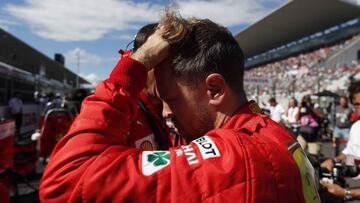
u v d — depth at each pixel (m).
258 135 0.94
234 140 0.87
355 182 2.71
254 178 0.82
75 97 9.27
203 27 1.00
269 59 38.03
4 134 3.92
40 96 17.39
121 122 0.94
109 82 0.98
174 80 1.00
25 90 15.46
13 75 13.55
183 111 1.02
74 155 0.86
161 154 0.89
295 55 33.53
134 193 0.81
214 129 0.98
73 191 0.82
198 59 0.97
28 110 14.34
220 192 0.80
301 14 26.44
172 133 1.40
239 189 0.80
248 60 43.53
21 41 19.83
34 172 6.12
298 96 18.84
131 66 0.98
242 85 1.04
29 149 5.10
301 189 0.89
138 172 0.83
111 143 0.89
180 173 0.82
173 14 1.01
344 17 27.03
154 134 1.25
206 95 0.99
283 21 28.20
